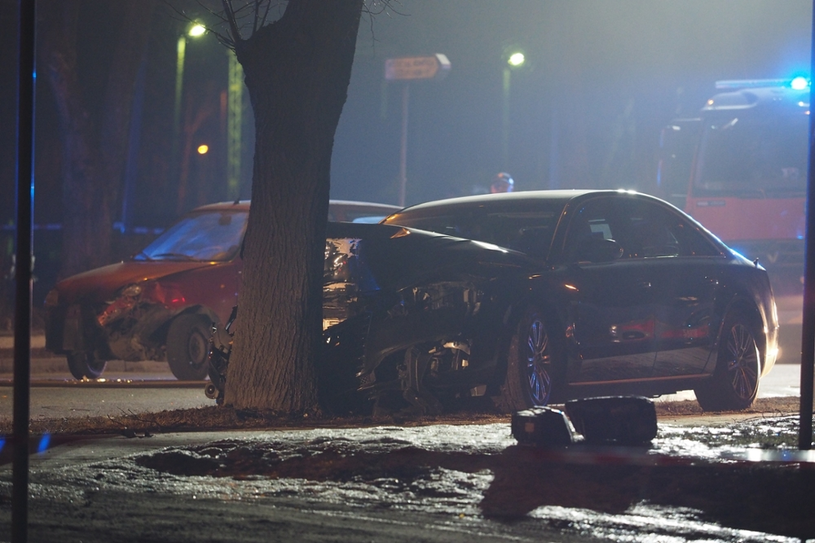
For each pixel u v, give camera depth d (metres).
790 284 59.31
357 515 14.04
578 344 24.66
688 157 61.53
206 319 36.22
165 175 162.88
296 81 22.89
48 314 36.69
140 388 34.41
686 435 17.78
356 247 24.91
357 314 23.56
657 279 26.42
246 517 13.95
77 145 57.00
